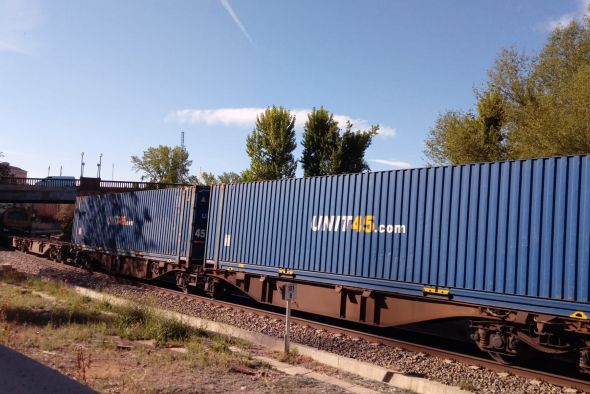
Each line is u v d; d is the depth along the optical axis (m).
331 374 8.03
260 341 9.99
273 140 36.44
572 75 24.44
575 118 21.17
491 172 9.16
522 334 8.71
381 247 10.88
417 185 10.38
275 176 36.50
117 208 22.78
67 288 15.86
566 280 7.95
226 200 15.83
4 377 4.14
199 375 6.98
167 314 11.28
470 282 9.20
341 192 11.98
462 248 9.41
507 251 8.75
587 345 8.02
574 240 7.92
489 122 27.06
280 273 13.30
